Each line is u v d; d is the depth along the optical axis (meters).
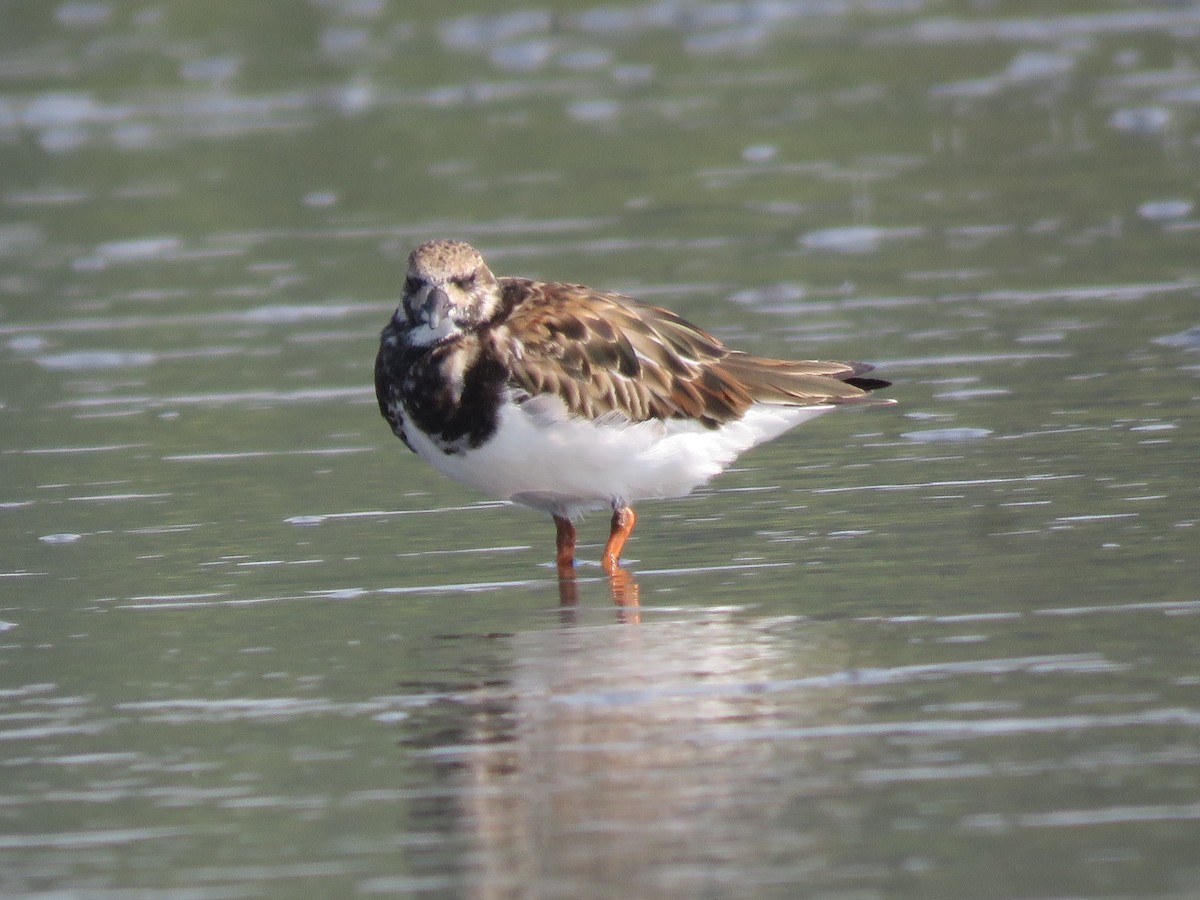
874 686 10.20
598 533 13.99
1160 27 33.88
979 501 13.63
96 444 16.56
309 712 10.28
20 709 10.53
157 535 13.96
